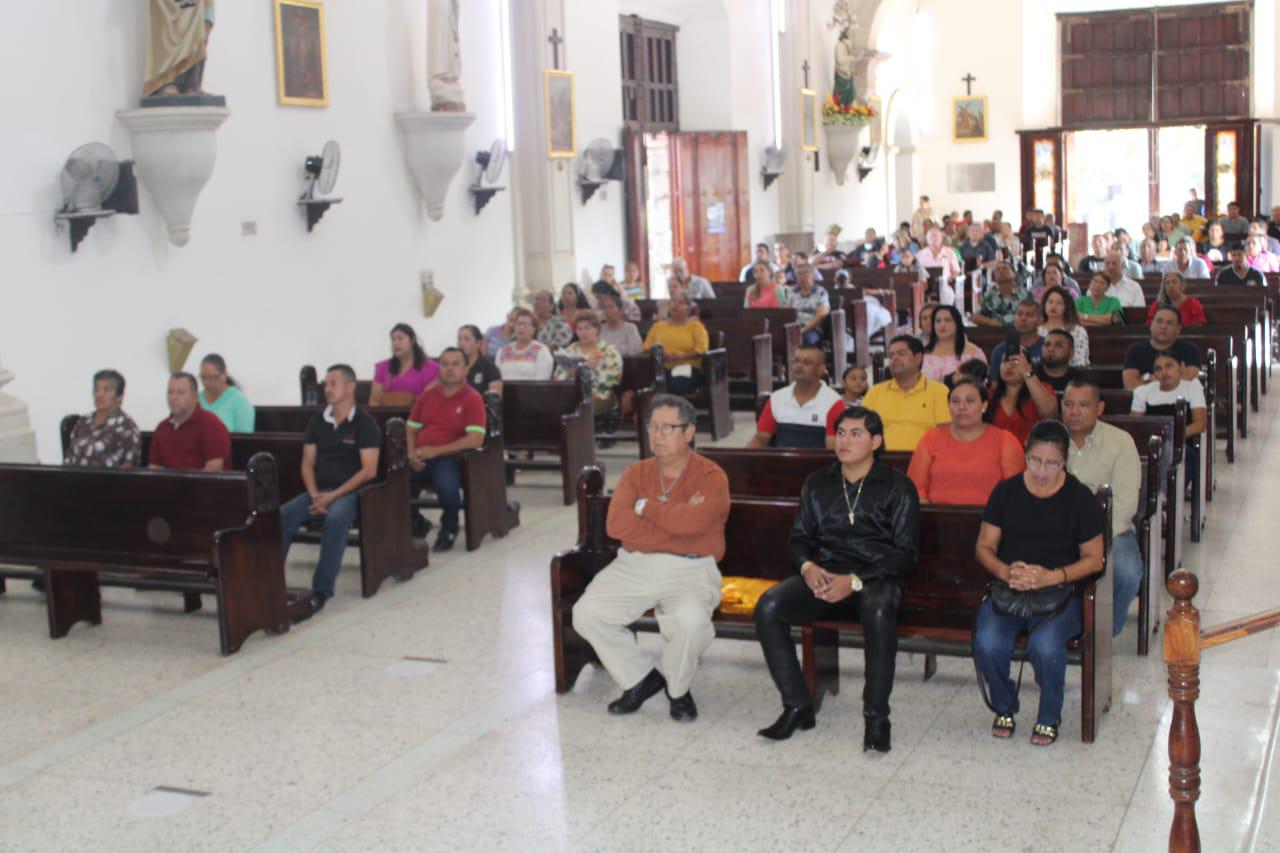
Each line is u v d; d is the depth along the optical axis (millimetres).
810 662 4875
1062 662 4520
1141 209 26547
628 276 14492
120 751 4809
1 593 6984
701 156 17812
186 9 8586
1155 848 3807
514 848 3969
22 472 6312
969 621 4809
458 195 12359
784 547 5242
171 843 4090
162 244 9047
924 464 5477
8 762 4738
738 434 10875
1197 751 3389
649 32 17578
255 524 5965
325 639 6043
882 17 22656
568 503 8680
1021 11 26203
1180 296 10328
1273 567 6609
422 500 8523
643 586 4961
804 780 4371
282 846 4043
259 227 9961
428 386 8250
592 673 5504
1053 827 3963
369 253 11180
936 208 26953
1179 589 3391
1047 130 26266
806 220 20359
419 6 11664
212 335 9523
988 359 9391
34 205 8086
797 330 11977
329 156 10305
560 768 4535
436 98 11562
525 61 13211
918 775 4375
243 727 5008
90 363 8516
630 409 9914
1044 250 22516
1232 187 25547
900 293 16094
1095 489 5375
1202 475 7305
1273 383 12328
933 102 26953
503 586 6824
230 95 9633
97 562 6039
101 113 8523
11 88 7918
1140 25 25859
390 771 4559
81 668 5750
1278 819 3961
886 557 4727
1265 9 25172
